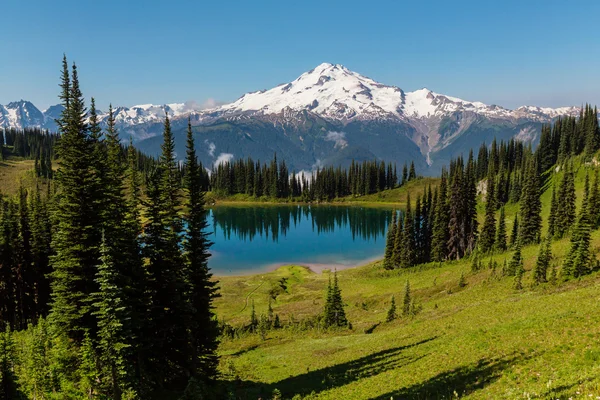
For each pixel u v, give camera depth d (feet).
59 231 95.25
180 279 99.66
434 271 297.94
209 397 95.91
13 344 93.04
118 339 75.20
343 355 136.77
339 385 99.71
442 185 345.10
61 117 96.02
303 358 144.66
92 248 88.53
